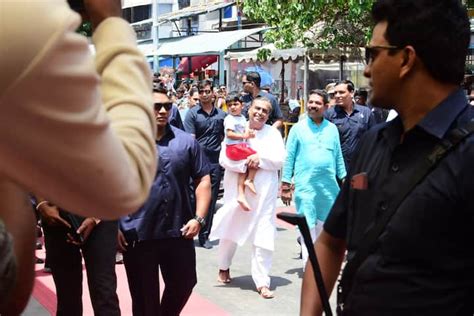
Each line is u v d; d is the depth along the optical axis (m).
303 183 7.92
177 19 33.78
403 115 2.37
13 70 1.28
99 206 1.43
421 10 2.28
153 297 5.57
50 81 1.30
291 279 8.43
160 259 5.61
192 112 10.72
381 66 2.35
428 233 2.23
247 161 7.60
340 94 9.85
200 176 5.68
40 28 1.29
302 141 7.94
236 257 9.48
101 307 5.11
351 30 15.48
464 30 2.31
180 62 35.22
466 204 2.20
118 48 1.56
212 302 7.48
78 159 1.35
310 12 15.03
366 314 2.31
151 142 1.53
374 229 2.32
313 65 19.89
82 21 1.62
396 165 2.33
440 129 2.26
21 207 1.66
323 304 2.49
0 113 1.31
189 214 5.64
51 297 7.36
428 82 2.31
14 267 1.51
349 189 2.59
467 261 2.24
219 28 32.31
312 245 2.49
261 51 18.23
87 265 5.14
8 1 1.28
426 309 2.24
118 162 1.42
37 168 1.37
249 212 7.76
